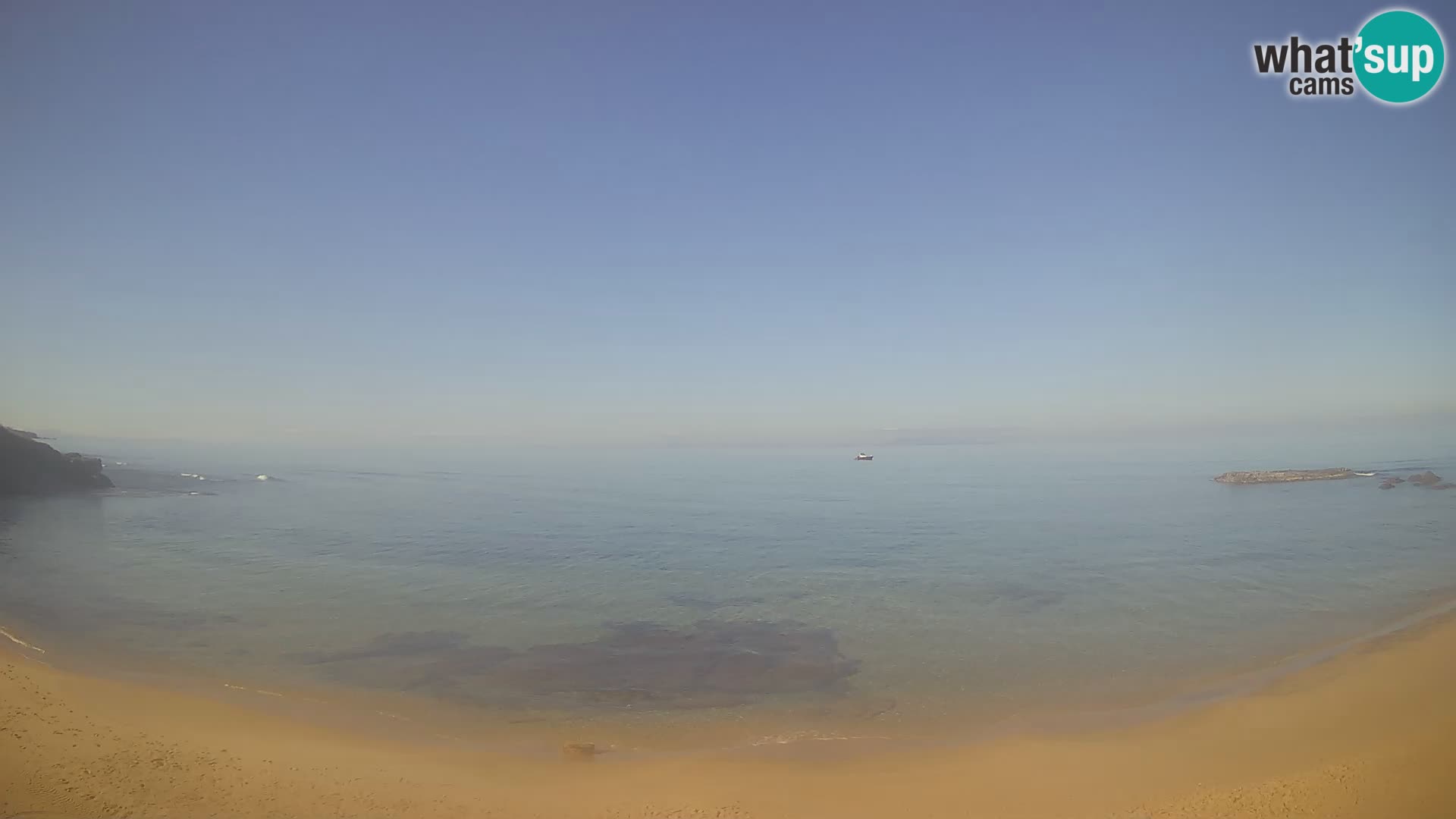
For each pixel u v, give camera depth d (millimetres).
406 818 10562
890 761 13453
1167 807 11055
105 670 17906
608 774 12836
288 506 63469
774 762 13406
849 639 21781
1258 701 16031
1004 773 12789
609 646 21125
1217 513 51531
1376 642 20234
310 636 21781
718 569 33344
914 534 44656
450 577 31250
